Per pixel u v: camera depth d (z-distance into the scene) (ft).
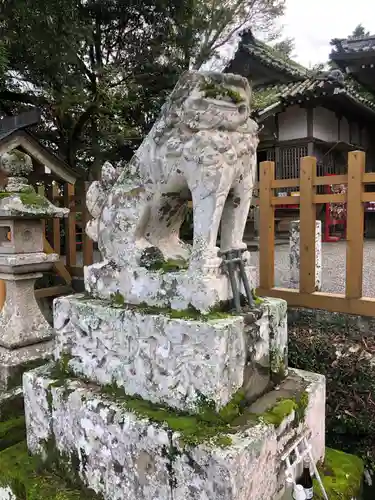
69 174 14.05
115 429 4.81
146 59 22.79
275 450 4.63
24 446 6.38
